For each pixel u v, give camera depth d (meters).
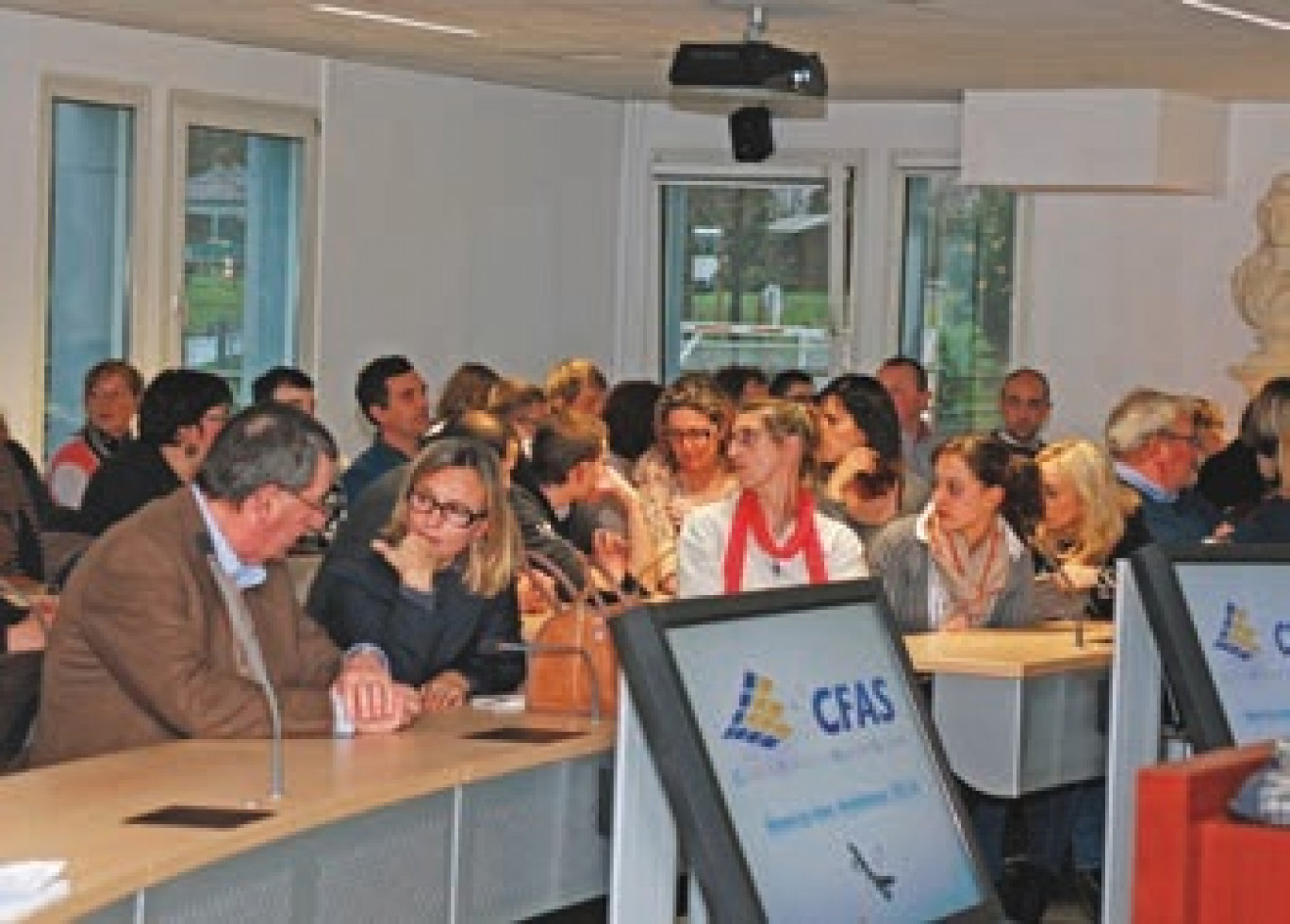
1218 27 11.11
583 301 15.62
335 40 12.83
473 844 4.75
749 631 3.89
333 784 4.44
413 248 14.36
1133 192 14.83
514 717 5.34
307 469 5.05
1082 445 8.62
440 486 5.75
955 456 7.81
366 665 5.19
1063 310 15.10
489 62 13.69
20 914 3.38
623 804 4.02
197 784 4.43
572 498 8.76
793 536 7.38
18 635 5.69
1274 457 9.20
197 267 13.19
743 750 3.79
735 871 3.63
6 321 12.11
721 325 15.92
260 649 5.20
